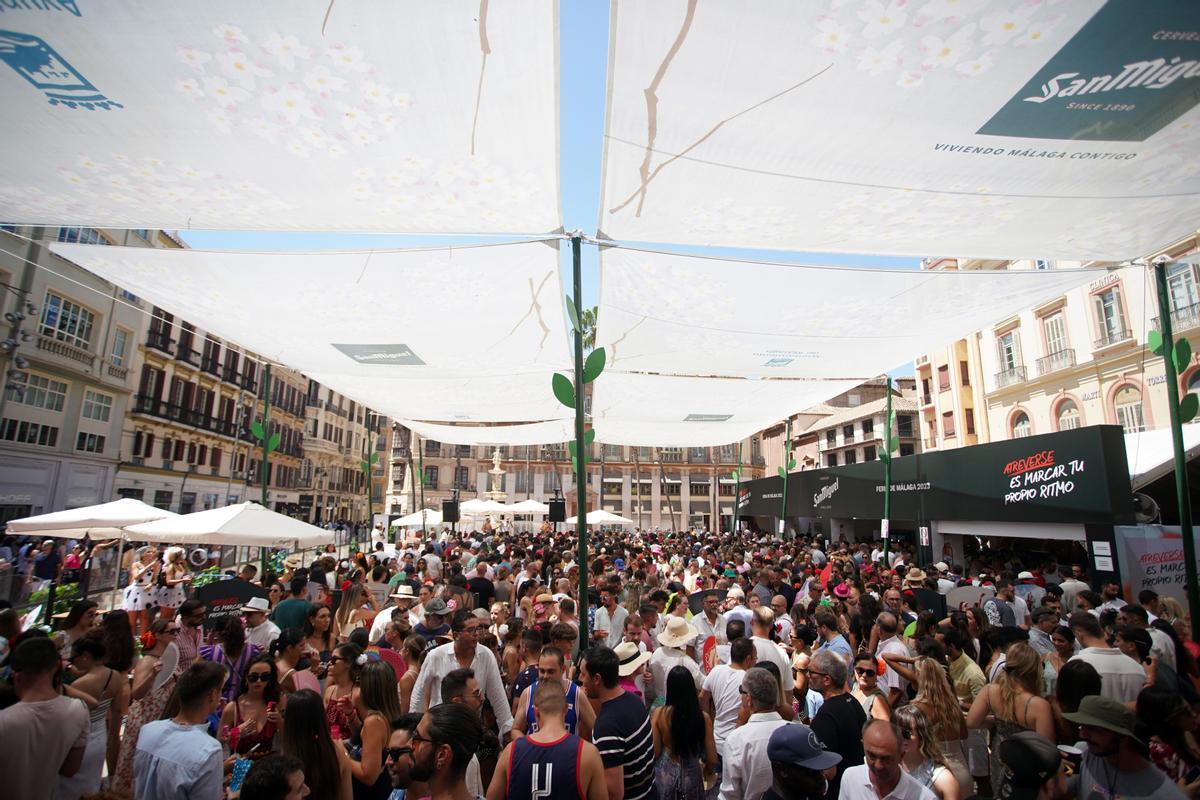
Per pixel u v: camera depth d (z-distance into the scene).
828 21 2.81
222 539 8.10
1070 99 3.34
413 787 2.93
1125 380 18.42
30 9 2.80
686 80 3.20
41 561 14.47
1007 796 2.77
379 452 61.34
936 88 3.24
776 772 2.63
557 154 3.85
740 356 8.61
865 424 40.62
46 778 3.00
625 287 6.25
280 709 3.88
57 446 21.98
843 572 10.31
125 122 3.56
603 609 7.16
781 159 3.90
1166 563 9.91
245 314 6.72
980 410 25.06
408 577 9.28
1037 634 5.79
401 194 4.33
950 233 4.98
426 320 6.85
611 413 13.25
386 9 2.79
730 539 22.84
